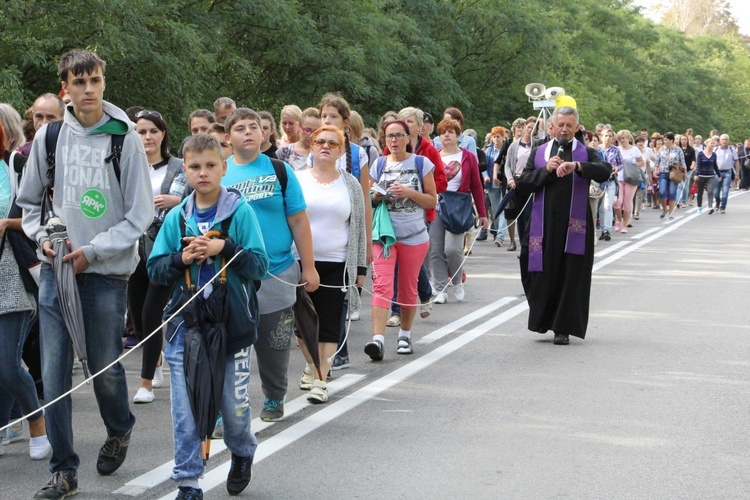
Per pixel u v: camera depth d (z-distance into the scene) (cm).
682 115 8212
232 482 578
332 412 765
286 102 2998
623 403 787
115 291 576
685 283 1504
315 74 2980
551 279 1033
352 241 817
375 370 917
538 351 998
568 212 1030
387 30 3186
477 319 1188
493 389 837
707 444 677
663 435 698
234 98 2870
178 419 535
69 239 563
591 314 1223
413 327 1137
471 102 4309
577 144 1048
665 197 2870
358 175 877
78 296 557
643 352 990
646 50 7912
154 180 846
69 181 566
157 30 2117
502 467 629
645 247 2066
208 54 2245
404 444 680
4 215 621
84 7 1855
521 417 747
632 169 2411
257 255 546
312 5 2978
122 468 632
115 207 573
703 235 2353
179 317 546
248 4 2628
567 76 5403
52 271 566
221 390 534
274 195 691
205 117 930
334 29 3008
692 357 964
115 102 2131
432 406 782
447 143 1275
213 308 536
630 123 6291
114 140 573
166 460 650
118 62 2044
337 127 867
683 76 8169
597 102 5541
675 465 631
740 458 646
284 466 634
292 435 702
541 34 4266
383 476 614
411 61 3444
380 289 955
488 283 1516
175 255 543
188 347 533
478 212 1305
